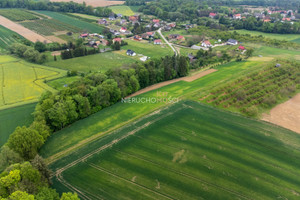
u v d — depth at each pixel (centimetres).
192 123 7650
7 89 9912
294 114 8450
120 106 8781
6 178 4262
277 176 5703
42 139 6278
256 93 9425
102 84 8706
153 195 5066
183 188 5256
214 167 5881
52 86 10369
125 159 6072
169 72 11244
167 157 6169
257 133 7262
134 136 6969
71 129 7300
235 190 5266
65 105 7275
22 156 5581
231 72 11944
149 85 10888
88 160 6012
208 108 8562
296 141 6981
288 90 9988
